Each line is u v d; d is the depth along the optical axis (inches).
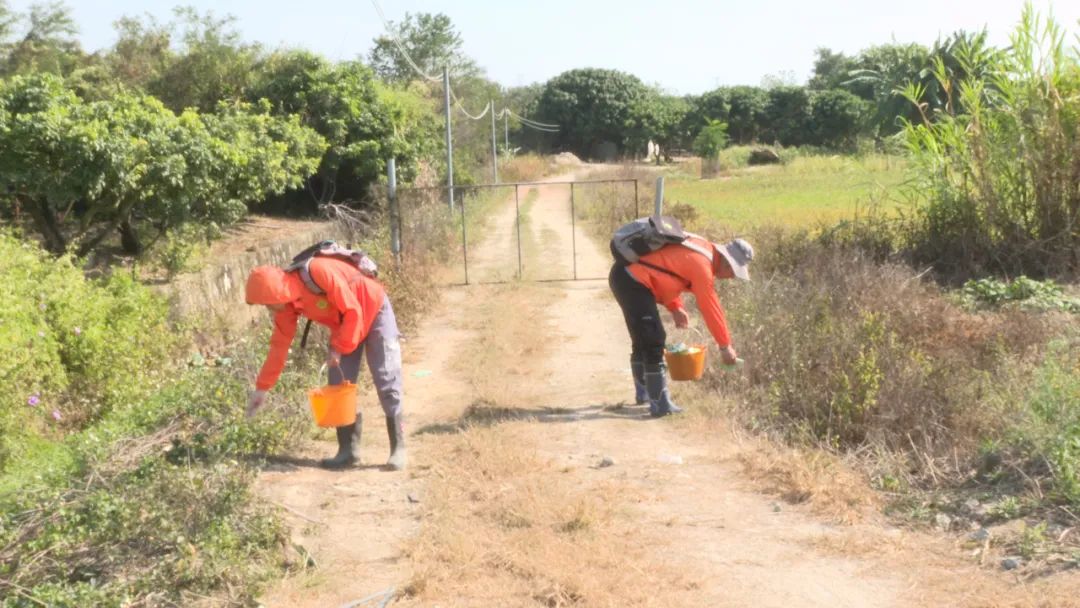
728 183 1605.6
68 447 271.9
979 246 499.5
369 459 254.5
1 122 412.8
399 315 445.1
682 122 2989.7
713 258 288.0
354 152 864.9
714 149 2159.2
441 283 565.9
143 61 851.4
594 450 259.4
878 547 191.6
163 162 462.0
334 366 236.4
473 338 423.8
